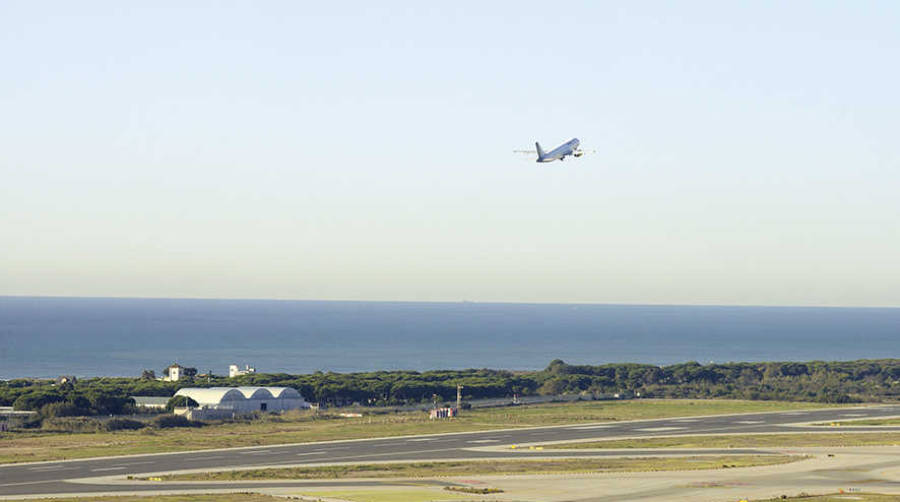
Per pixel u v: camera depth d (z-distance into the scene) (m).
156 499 153.50
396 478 178.75
